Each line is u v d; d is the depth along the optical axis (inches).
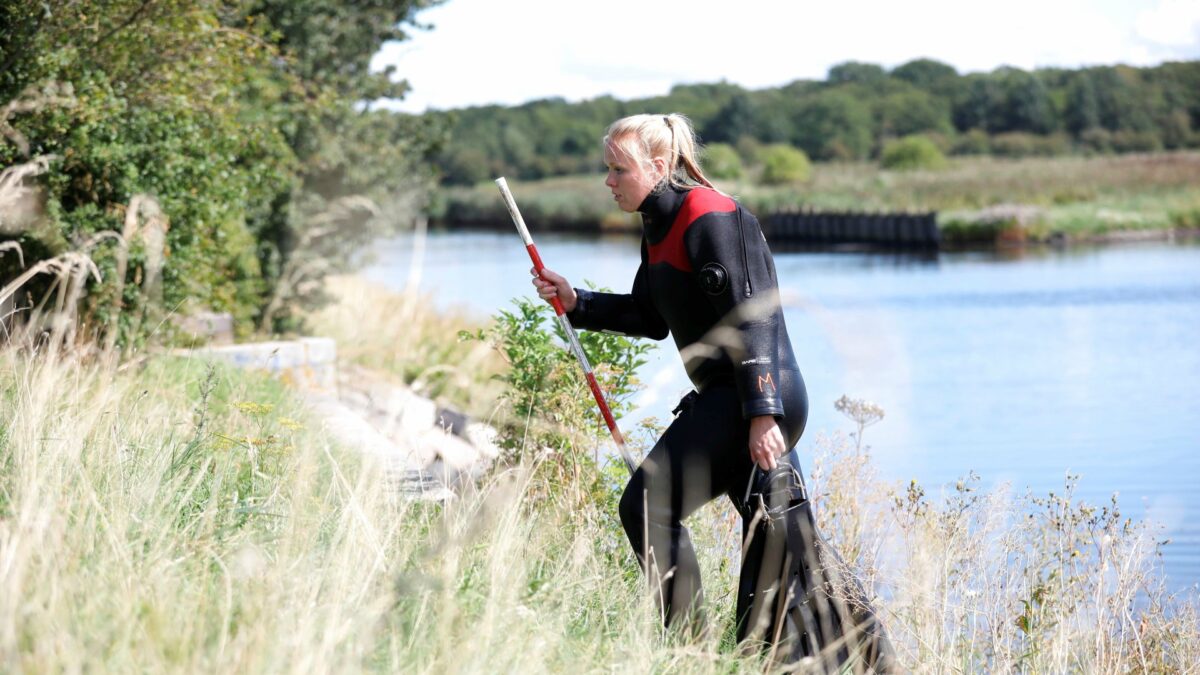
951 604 203.9
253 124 457.1
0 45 340.5
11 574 138.2
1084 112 3484.3
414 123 827.4
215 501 181.0
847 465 253.3
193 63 390.0
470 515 190.9
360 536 171.8
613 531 220.8
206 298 454.9
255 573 152.6
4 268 340.2
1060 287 1053.2
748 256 175.0
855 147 3806.6
